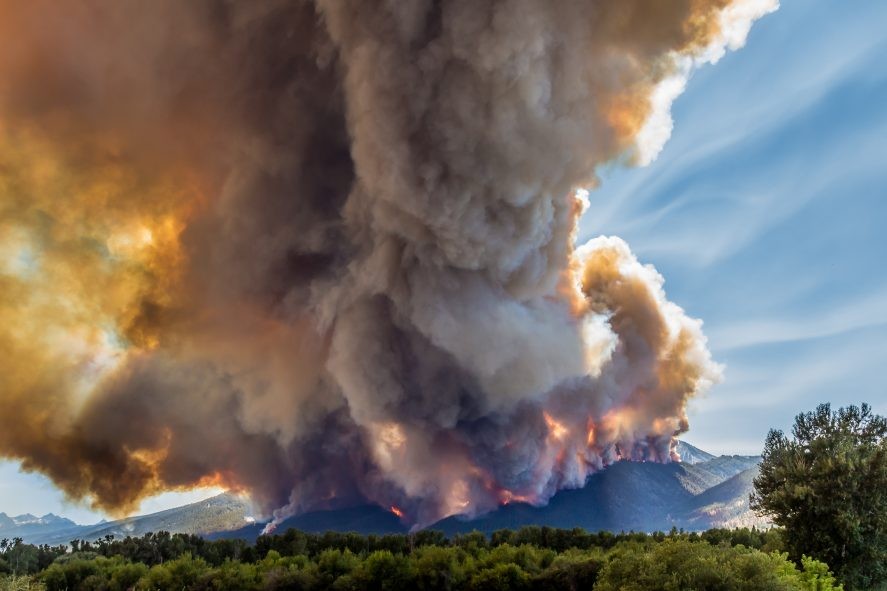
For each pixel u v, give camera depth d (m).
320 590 59.78
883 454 41.97
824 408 47.06
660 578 33.97
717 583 32.88
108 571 70.81
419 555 64.12
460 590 56.84
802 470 43.69
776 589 32.88
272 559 67.50
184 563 64.94
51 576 68.94
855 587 40.66
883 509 40.91
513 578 55.12
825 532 41.53
